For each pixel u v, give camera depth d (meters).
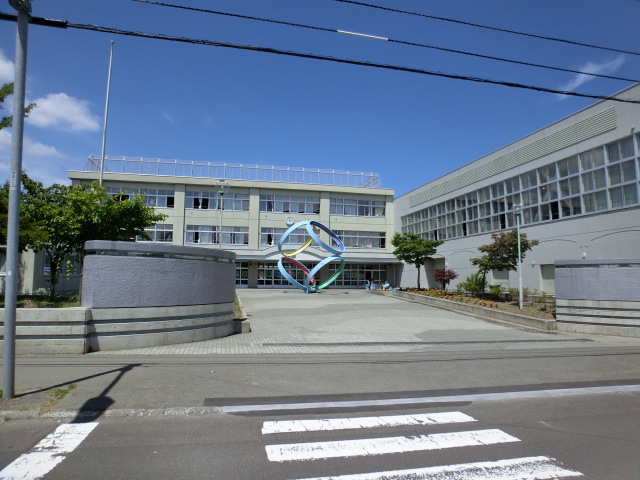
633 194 21.75
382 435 5.09
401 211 45.44
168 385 6.81
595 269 14.60
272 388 6.95
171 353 9.40
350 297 28.59
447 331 14.67
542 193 27.58
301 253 39.22
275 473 4.01
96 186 16.73
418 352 10.70
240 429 5.23
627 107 22.09
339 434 5.11
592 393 7.21
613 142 22.92
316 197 44.69
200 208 41.19
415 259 33.62
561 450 4.64
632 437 5.07
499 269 23.02
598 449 4.68
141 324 9.96
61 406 5.70
